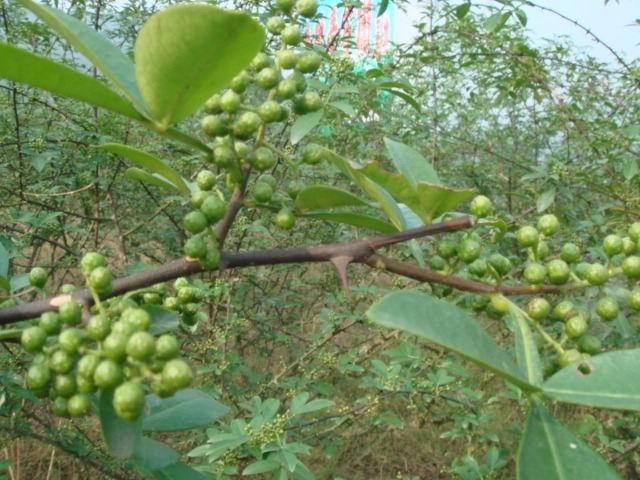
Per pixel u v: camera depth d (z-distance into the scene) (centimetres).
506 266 175
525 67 570
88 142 532
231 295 606
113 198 620
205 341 502
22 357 398
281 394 566
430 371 475
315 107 173
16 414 370
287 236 634
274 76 163
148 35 127
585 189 535
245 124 158
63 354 135
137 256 636
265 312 709
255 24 123
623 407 116
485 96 745
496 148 754
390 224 179
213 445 331
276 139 543
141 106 143
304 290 730
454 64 671
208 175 174
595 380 122
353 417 471
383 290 517
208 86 137
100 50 145
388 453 602
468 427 470
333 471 569
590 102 638
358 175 160
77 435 423
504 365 119
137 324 129
